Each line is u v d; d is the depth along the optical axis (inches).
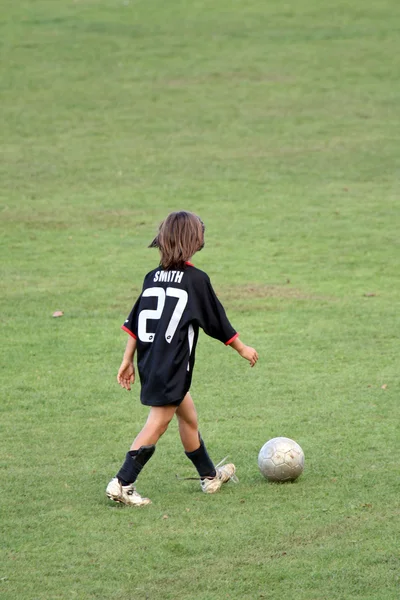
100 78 3900.1
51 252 1990.7
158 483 869.2
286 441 869.2
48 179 2667.3
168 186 2596.0
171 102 3570.4
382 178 2674.7
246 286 1724.9
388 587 653.3
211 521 769.6
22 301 1627.7
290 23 4810.5
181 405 823.1
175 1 5369.1
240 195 2503.7
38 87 3767.2
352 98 3592.5
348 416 1066.7
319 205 2404.0
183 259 813.2
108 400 1144.2
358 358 1307.8
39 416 1081.4
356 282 1758.1
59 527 759.7
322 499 817.5
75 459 933.8
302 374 1237.1
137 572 679.7
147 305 813.9
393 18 4859.7
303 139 3100.4
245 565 689.0
